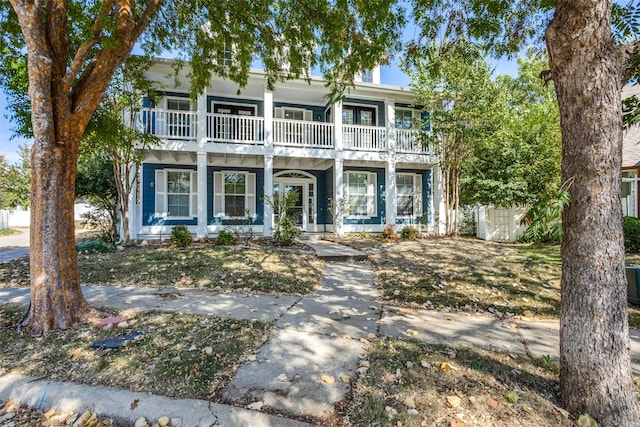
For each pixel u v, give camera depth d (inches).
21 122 284.4
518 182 434.0
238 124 449.7
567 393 91.0
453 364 114.6
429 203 582.6
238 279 233.6
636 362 119.6
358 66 234.1
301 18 229.0
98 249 350.3
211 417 86.5
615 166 87.7
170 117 454.0
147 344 126.5
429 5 206.1
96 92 156.6
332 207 500.4
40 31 141.3
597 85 86.4
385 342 133.2
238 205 518.0
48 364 112.8
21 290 216.1
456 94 434.3
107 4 156.6
